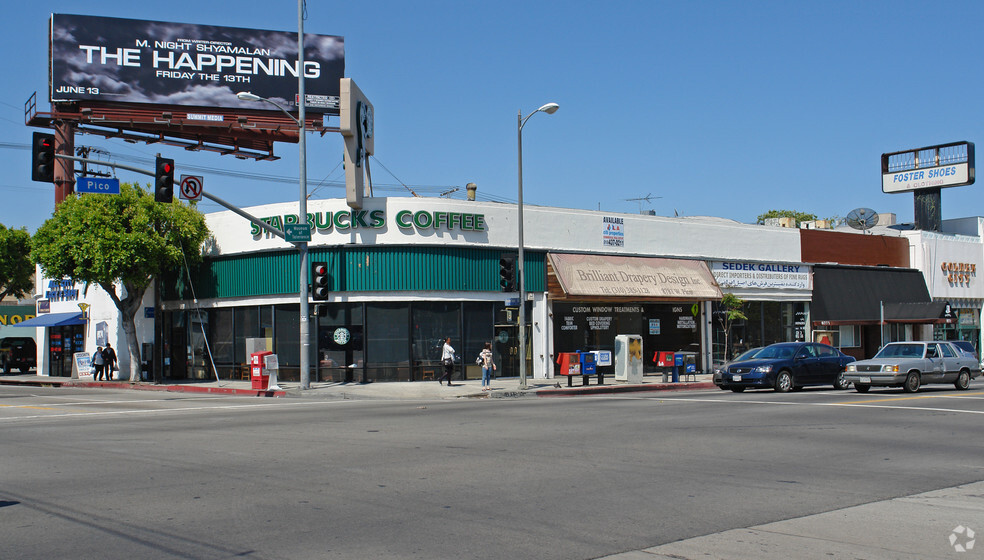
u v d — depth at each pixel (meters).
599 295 31.66
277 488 9.28
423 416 17.62
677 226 36.03
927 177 49.44
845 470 10.34
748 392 24.56
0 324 50.97
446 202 30.50
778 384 23.91
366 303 30.08
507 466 10.64
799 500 8.58
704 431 14.13
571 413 17.77
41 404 23.22
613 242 34.00
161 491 9.16
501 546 6.78
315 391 27.28
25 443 13.62
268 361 28.17
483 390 26.75
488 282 31.09
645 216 35.06
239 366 32.97
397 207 30.17
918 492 9.02
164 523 7.63
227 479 9.87
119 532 7.31
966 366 24.69
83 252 31.42
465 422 16.12
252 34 40.41
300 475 10.09
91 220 31.72
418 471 10.32
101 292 39.97
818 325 40.47
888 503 8.45
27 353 48.16
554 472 10.19
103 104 38.34
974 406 18.39
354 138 30.09
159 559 6.44
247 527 7.46
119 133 40.03
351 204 29.89
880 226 51.50
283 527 7.45
